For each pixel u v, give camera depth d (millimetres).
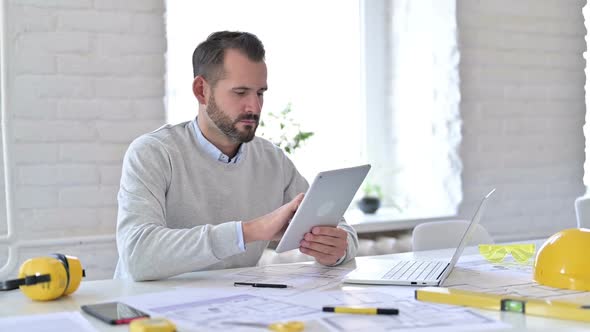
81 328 1171
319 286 1500
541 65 3488
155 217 1710
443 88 3322
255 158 2037
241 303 1332
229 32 1853
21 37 2438
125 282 1572
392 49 3535
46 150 2496
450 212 3330
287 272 1685
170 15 3012
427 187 3445
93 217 2570
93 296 1424
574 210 3604
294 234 1616
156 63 2629
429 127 3404
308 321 1192
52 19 2475
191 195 1893
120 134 2590
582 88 3594
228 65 1792
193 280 1588
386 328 1143
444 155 3346
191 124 1971
